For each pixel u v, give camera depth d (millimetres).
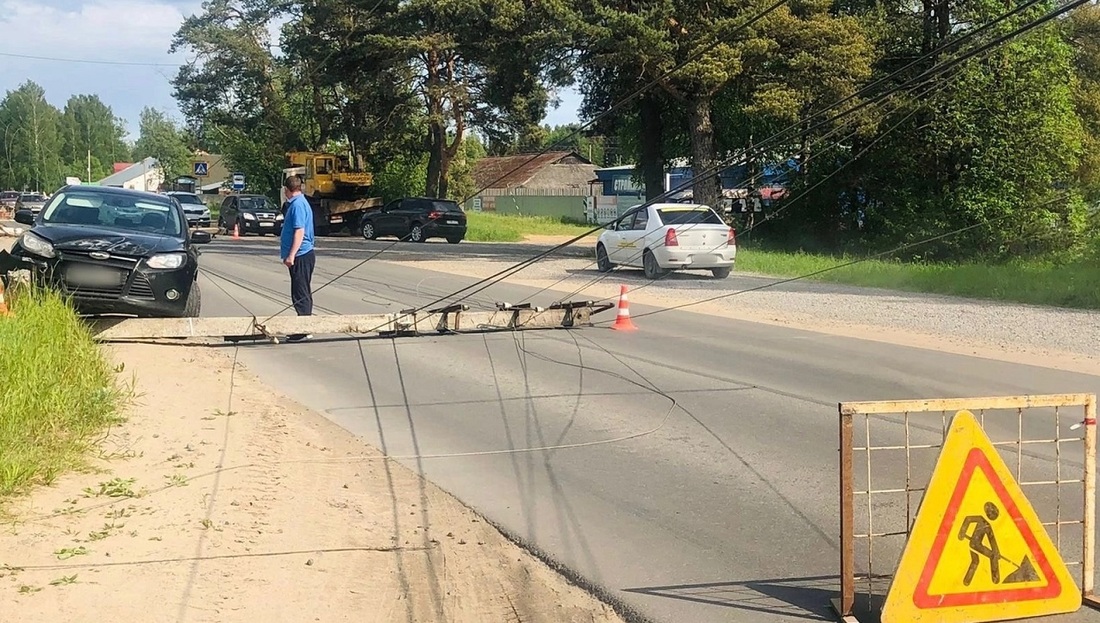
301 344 12820
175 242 12508
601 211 67625
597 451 7949
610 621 4898
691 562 5664
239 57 57031
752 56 30875
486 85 48562
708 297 19656
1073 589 4867
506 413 9211
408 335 13477
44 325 9102
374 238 42500
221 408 8898
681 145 45438
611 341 13500
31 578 4887
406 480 7109
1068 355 12867
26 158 126312
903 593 4691
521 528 6188
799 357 12375
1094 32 38031
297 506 6340
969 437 4758
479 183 83500
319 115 55406
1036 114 33125
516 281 22469
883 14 36125
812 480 7191
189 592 4871
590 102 41156
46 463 6473
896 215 36938
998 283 20859
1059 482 5328
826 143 35156
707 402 9680
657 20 29688
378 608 4918
